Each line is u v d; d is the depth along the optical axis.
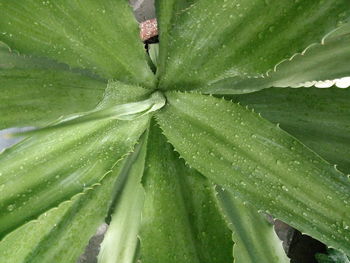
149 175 0.35
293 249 0.60
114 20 0.34
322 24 0.28
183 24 0.32
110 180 0.38
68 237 0.37
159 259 0.33
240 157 0.33
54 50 0.34
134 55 0.36
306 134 0.37
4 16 0.32
